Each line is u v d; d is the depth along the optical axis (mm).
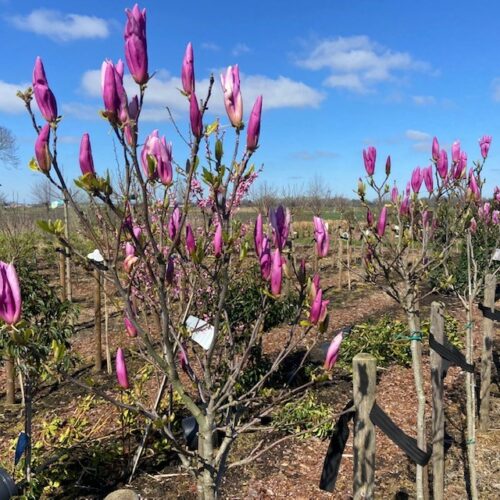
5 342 2998
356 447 2104
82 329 8141
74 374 6262
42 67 1450
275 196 14406
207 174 1613
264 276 1820
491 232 5910
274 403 1948
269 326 5707
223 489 4109
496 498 4031
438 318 3172
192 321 2521
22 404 5484
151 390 5246
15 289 1493
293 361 6492
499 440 4863
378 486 4148
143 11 1447
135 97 1525
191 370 2266
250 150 1647
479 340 7969
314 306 1763
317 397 5672
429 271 3639
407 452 2129
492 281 4891
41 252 11094
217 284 1892
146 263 1634
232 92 1611
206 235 2121
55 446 4102
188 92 1568
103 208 2270
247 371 5156
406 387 6199
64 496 3908
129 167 1503
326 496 4039
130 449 4352
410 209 3471
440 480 3447
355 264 13602
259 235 1821
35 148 1479
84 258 1640
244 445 4629
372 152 3234
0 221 8969
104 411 5086
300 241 12820
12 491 3268
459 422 5266
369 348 6859
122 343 7273
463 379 6414
